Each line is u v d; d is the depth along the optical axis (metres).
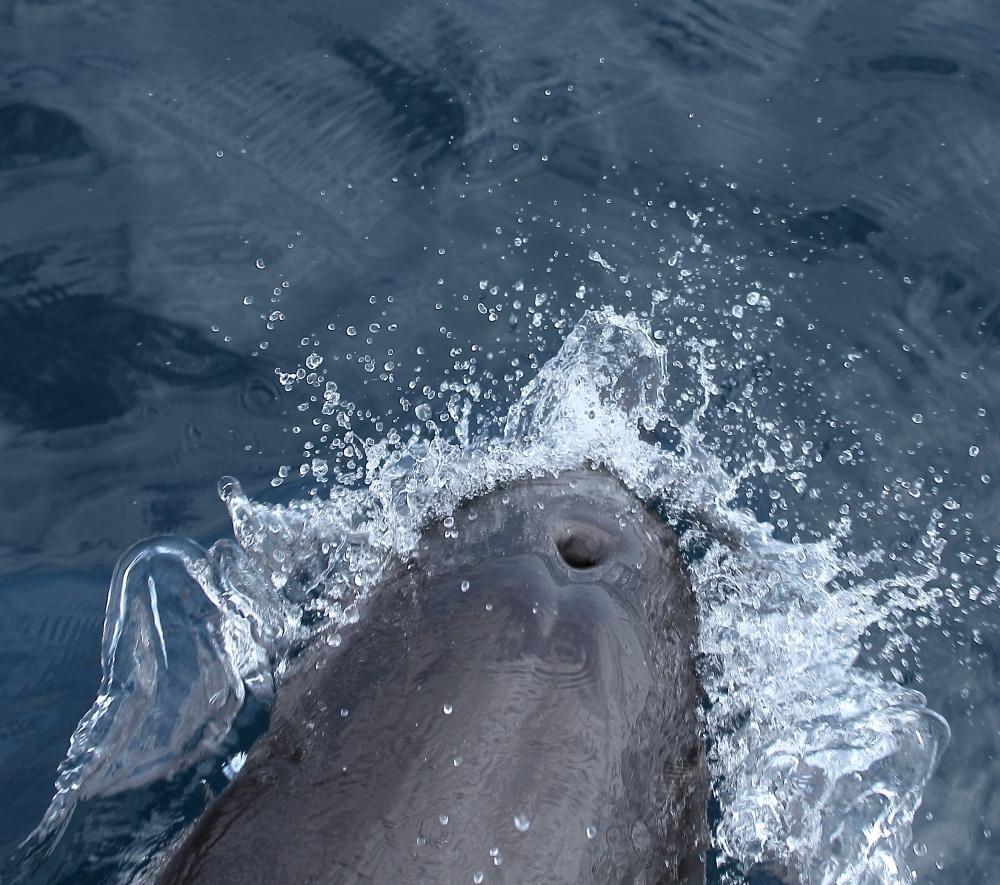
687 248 6.09
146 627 4.44
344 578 4.09
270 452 5.15
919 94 7.07
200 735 4.06
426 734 3.05
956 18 7.65
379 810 2.90
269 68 6.81
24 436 5.19
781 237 6.20
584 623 3.36
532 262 5.93
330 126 6.51
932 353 5.80
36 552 4.87
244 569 4.43
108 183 6.13
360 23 7.12
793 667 4.27
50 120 6.38
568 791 2.99
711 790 3.62
